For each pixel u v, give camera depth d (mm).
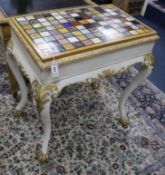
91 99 1377
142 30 866
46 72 691
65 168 1002
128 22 909
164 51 2006
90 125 1212
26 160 1007
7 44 929
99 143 1127
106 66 848
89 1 1145
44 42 723
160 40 2158
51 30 789
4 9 955
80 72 787
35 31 771
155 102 1444
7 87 1374
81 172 997
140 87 1554
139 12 2568
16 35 812
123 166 1043
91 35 793
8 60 965
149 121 1295
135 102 1418
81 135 1152
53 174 974
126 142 1151
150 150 1131
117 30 844
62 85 776
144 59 939
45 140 952
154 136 1208
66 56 694
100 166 1031
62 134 1141
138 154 1104
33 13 904
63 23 840
